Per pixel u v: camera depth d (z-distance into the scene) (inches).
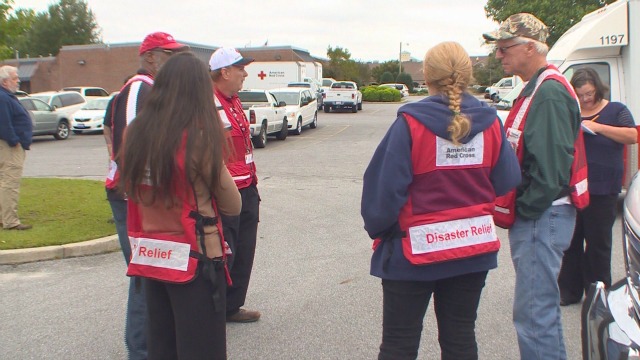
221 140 104.5
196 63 105.3
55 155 653.9
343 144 733.9
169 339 113.5
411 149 104.6
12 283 222.1
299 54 2049.7
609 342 95.7
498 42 128.8
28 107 808.9
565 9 967.0
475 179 108.3
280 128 766.5
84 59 1793.8
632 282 96.5
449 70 105.1
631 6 310.5
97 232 276.2
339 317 187.2
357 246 272.2
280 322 183.8
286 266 241.3
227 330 178.1
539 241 124.5
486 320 183.6
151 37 143.6
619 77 320.2
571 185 126.0
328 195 403.2
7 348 166.1
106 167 553.0
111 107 161.3
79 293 211.2
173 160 101.3
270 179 472.1
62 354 162.9
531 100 122.7
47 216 305.7
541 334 125.0
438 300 115.6
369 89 1973.4
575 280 191.3
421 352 162.7
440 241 106.2
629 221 99.5
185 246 106.0
